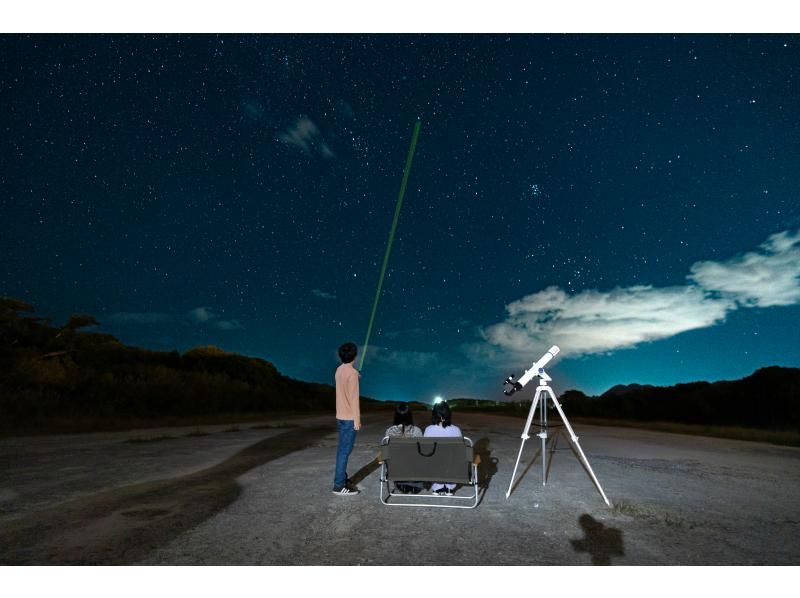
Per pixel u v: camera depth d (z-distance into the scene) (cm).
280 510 565
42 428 1673
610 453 1140
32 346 2645
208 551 429
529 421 661
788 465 984
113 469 845
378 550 436
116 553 421
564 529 502
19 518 521
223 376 4141
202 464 912
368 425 2291
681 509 590
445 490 648
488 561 413
